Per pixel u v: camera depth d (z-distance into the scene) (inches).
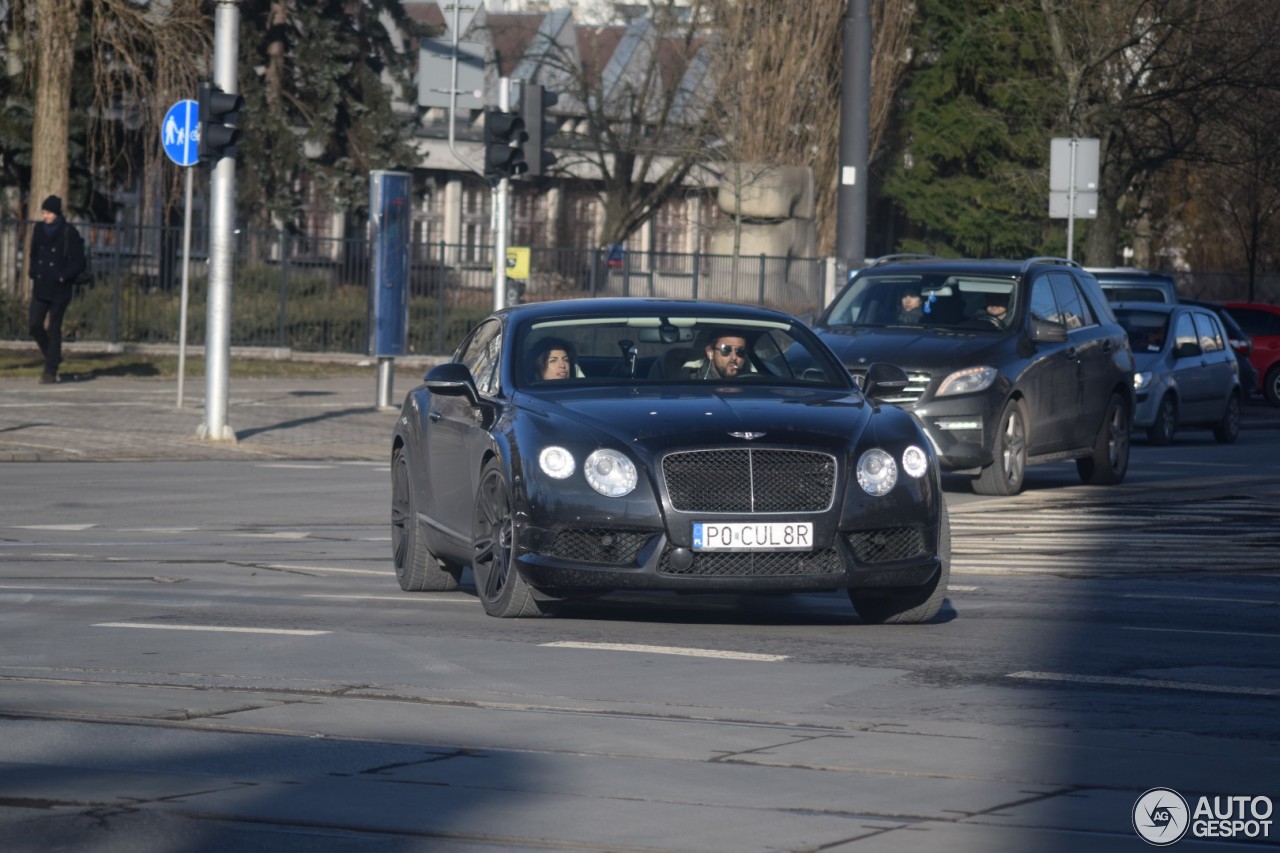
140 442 2436.0
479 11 6235.2
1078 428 2095.2
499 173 2652.6
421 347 4217.5
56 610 1153.4
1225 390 3179.1
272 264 4180.6
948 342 1964.8
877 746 754.8
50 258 3228.3
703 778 695.7
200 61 4033.0
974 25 6683.1
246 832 613.9
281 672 924.6
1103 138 5349.4
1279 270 6732.3
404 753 737.6
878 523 1058.1
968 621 1143.6
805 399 1125.1
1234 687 902.4
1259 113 5231.3
